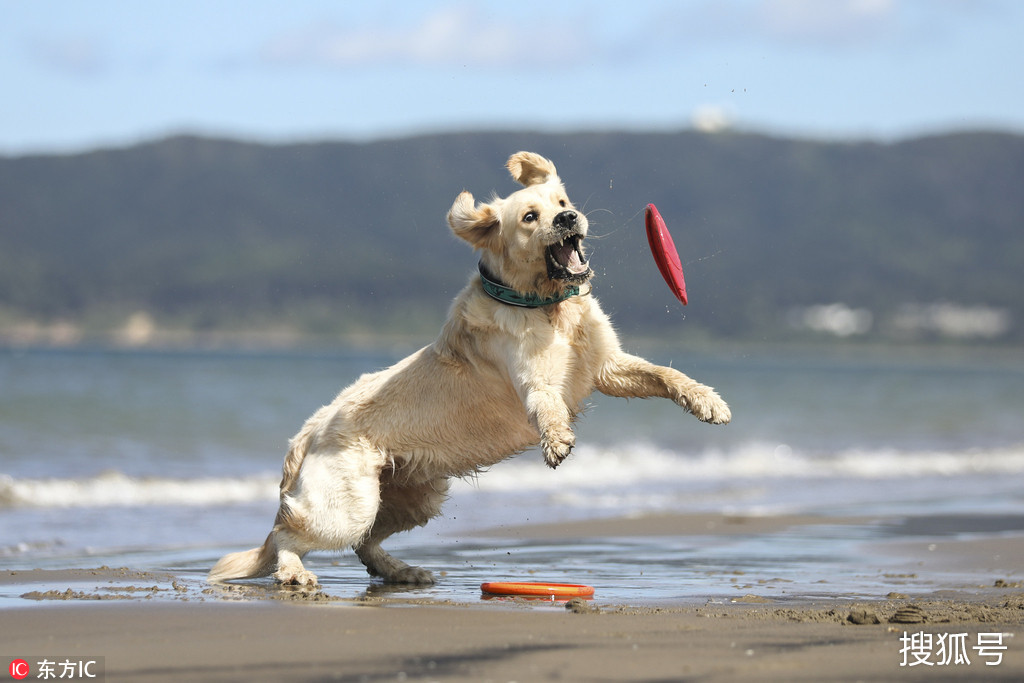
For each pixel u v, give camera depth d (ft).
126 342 621.31
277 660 16.85
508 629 19.29
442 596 24.56
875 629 19.24
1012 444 80.79
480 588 25.93
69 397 95.96
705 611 21.56
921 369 331.98
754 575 28.32
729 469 62.64
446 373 26.20
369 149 593.01
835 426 92.79
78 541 34.58
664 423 89.56
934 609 21.38
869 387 169.07
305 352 424.87
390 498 27.63
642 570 29.37
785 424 93.30
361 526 25.77
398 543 35.04
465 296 26.25
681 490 52.80
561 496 49.44
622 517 41.50
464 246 29.27
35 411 80.79
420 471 26.81
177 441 67.72
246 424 78.95
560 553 32.86
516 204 24.59
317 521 25.73
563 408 23.75
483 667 16.33
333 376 155.53
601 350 25.44
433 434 26.32
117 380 131.95
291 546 26.18
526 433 26.84
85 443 64.54
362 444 26.02
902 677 15.67
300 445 27.32
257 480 50.47
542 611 21.62
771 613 21.25
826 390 153.99
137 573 27.43
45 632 18.93
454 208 25.44
